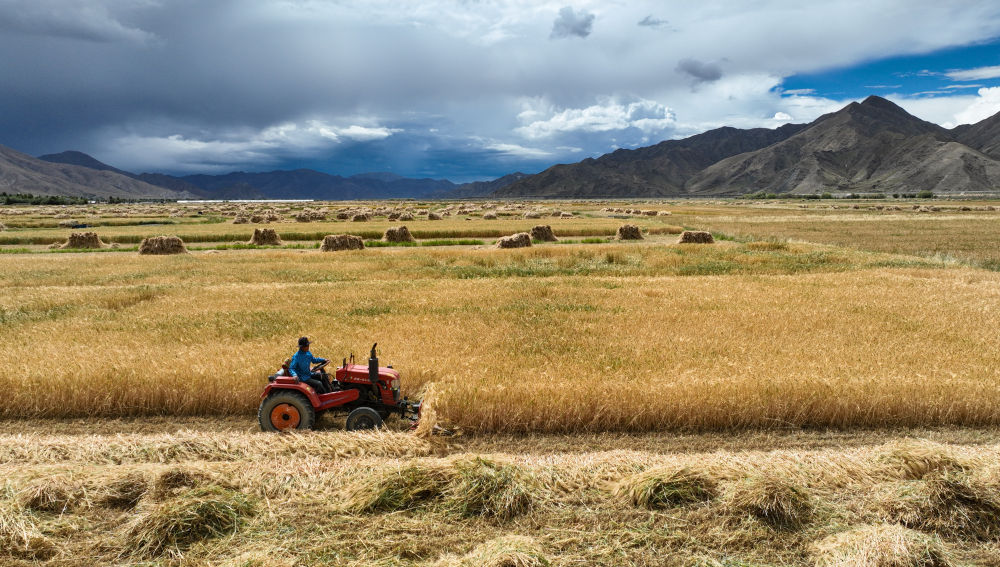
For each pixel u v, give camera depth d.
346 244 37.06
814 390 9.80
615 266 28.70
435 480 6.68
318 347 12.38
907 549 5.33
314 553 5.46
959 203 143.50
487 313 16.61
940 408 9.78
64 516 6.04
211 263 29.69
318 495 6.61
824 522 6.13
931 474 6.74
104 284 23.27
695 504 6.43
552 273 26.70
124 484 6.57
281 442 8.24
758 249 36.00
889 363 11.62
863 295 19.88
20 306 17.77
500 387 9.66
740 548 5.71
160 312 16.89
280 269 27.20
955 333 14.14
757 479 6.55
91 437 8.40
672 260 30.22
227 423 9.69
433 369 10.94
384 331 14.14
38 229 55.28
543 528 6.03
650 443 9.06
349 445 8.15
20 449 7.82
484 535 5.90
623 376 10.59
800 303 18.36
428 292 20.64
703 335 14.03
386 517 6.10
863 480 6.99
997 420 9.76
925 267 28.05
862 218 75.44
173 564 5.32
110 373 10.20
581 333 14.24
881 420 9.77
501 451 8.70
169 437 8.33
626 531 5.91
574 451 8.73
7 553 5.43
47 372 10.29
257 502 6.41
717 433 9.46
